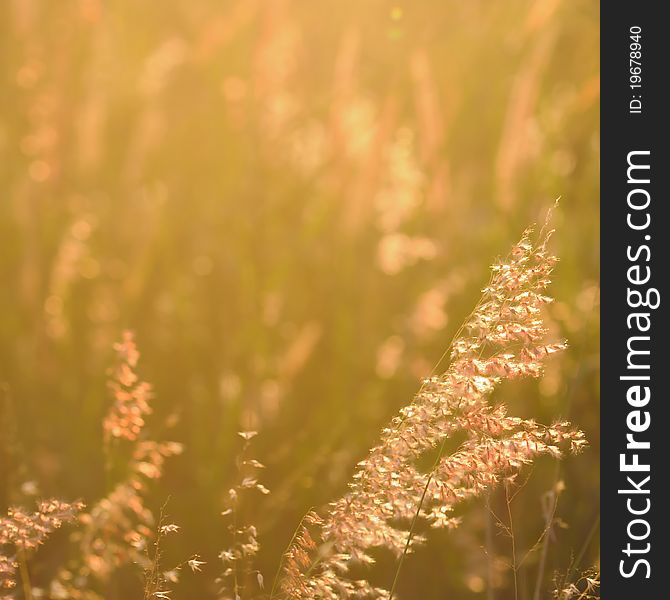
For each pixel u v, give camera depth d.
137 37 5.02
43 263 4.30
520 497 2.87
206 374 3.82
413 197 4.29
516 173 3.95
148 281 4.25
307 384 3.83
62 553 2.69
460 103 4.41
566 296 3.59
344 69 4.38
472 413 1.52
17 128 4.69
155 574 1.83
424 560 2.99
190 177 4.58
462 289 3.94
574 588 1.88
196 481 3.35
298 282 4.23
